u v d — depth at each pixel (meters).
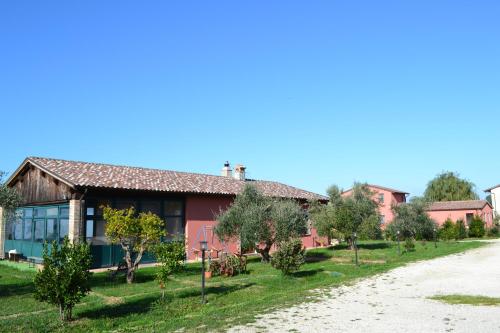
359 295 12.32
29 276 17.03
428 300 11.35
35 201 22.42
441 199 63.66
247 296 12.77
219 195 25.16
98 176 21.36
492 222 52.34
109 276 16.62
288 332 8.33
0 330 9.14
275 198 23.34
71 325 9.59
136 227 15.55
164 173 26.48
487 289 12.82
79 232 19.05
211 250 22.09
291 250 16.30
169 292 13.36
